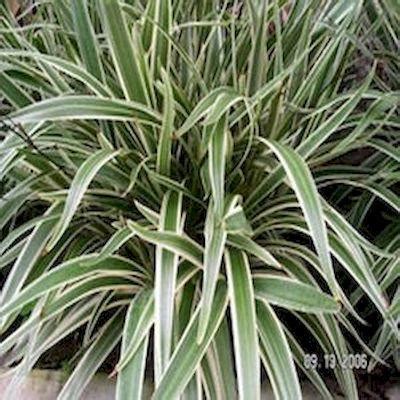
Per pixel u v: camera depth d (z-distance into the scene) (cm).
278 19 60
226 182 58
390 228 65
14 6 77
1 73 60
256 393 47
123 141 59
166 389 47
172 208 55
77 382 55
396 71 68
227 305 54
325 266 49
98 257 51
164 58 59
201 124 57
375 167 65
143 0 68
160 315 49
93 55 59
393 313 53
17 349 59
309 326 59
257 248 53
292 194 61
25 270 56
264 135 59
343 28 59
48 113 52
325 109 59
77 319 58
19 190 58
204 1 67
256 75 61
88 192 57
